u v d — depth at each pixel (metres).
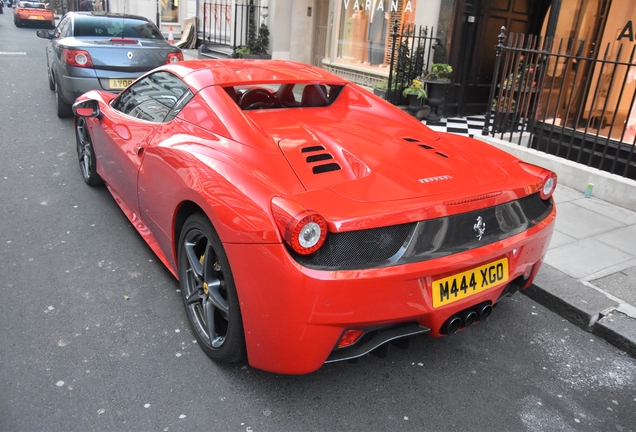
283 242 2.06
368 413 2.38
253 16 12.32
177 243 2.96
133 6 19.45
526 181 2.70
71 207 4.50
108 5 26.09
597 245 4.16
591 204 5.07
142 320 2.97
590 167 5.41
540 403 2.53
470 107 8.88
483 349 2.94
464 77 8.53
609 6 6.07
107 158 4.07
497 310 3.37
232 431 2.22
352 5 10.35
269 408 2.37
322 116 3.30
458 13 8.04
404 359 2.79
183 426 2.23
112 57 6.86
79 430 2.17
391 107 3.58
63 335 2.79
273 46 11.88
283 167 2.43
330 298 2.04
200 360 2.66
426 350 2.89
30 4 28.02
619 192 5.05
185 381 2.50
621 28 5.97
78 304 3.09
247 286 2.19
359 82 10.17
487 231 2.46
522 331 3.14
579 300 3.30
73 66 6.75
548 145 5.88
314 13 12.02
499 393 2.58
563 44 6.61
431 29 8.20
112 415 2.26
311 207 2.12
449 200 2.29
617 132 6.00
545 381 2.70
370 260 2.12
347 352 2.26
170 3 20.34
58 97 7.38
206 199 2.40
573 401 2.57
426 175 2.53
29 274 3.39
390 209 2.14
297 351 2.15
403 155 2.75
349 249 2.09
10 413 2.23
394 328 2.34
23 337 2.75
